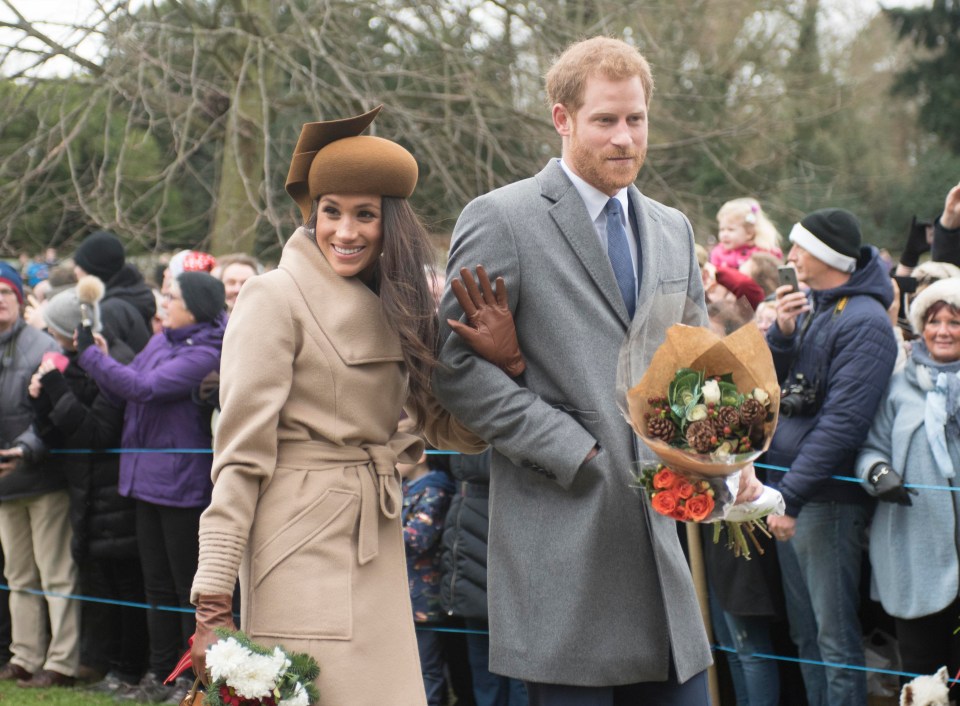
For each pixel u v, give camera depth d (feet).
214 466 12.17
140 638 23.91
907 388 17.43
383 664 12.33
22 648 24.84
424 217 15.21
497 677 20.71
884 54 83.82
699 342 11.69
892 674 18.86
